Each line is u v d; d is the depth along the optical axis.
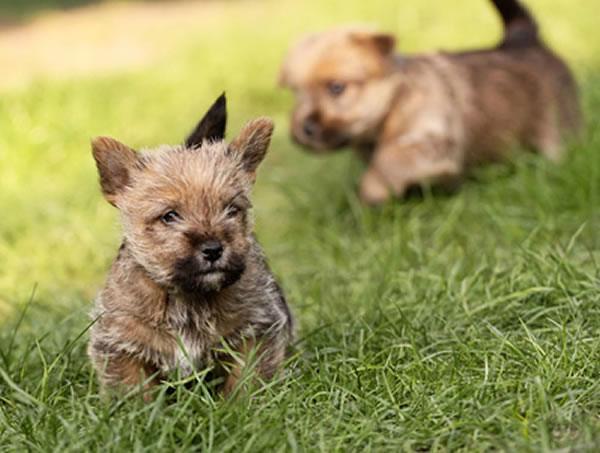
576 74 16.05
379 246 10.69
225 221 6.88
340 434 6.36
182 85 18.12
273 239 11.85
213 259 6.77
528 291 8.11
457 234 10.84
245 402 6.56
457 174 12.63
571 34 19.27
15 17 26.14
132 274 7.07
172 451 6.11
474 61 13.02
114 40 23.20
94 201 13.10
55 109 15.77
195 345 7.11
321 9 22.94
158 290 7.02
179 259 6.82
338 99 12.30
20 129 14.94
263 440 6.14
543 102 13.14
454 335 7.67
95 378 7.45
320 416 6.65
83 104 16.25
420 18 21.45
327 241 11.33
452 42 19.69
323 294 9.48
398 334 7.95
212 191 6.91
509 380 6.81
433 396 6.71
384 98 12.36
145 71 19.11
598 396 6.63
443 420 6.43
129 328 7.08
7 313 10.04
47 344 8.33
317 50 12.38
